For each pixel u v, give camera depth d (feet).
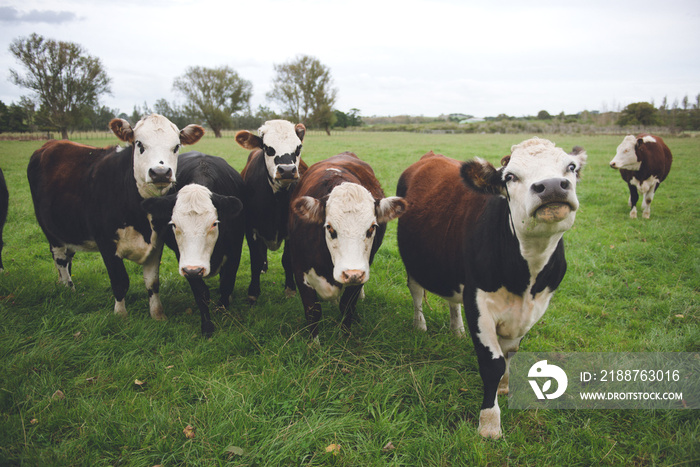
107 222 16.28
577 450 10.32
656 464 9.77
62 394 11.84
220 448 9.97
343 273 12.23
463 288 11.31
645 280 20.20
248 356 13.88
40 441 10.40
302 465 9.64
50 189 17.95
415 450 10.07
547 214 8.32
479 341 10.62
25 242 25.84
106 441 10.30
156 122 15.48
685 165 58.18
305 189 15.75
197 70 190.39
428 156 17.47
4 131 191.01
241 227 17.26
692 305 17.24
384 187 40.52
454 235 11.80
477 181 10.18
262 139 19.58
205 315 15.46
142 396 11.96
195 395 12.02
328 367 12.85
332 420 10.77
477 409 11.48
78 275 20.54
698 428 10.52
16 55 139.74
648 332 15.70
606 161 65.10
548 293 10.61
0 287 17.33
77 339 14.38
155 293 16.57
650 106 190.70
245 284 20.57
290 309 16.94
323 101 205.36
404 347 13.99
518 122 254.27
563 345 14.88
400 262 22.54
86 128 208.54
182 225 14.12
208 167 17.42
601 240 25.79
